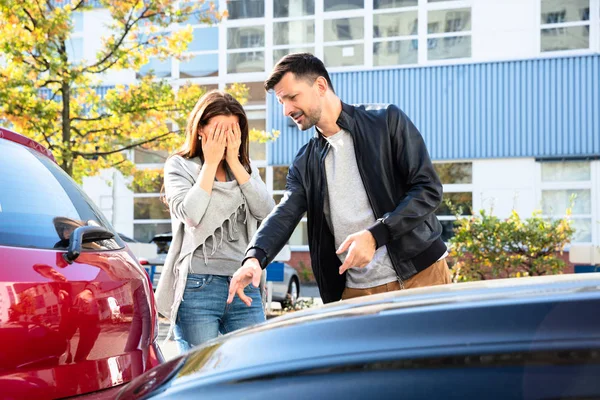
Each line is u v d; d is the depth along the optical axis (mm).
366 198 3406
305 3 20438
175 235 3664
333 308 1488
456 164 19328
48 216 2523
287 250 10547
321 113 3350
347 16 20125
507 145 18875
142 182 13773
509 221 9625
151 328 2818
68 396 2281
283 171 20297
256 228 3760
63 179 2846
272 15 20594
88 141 13039
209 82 20906
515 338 1105
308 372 1168
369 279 3447
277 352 1244
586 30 18562
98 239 2596
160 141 12992
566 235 9562
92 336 2404
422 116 19469
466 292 1406
